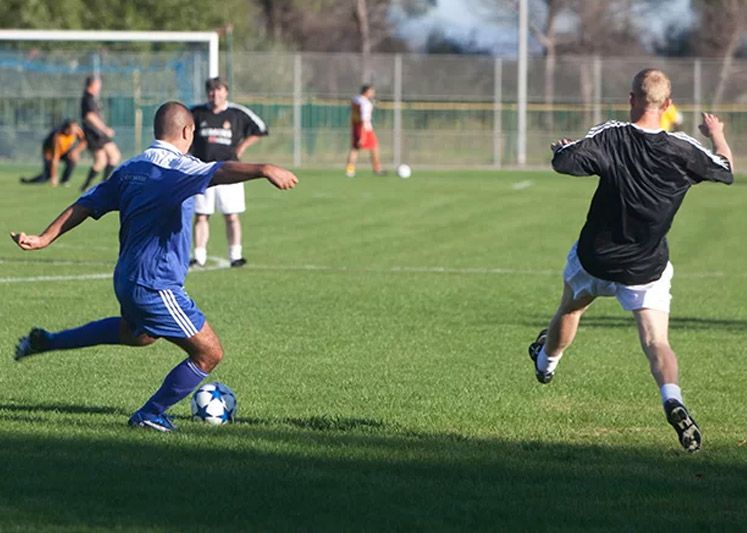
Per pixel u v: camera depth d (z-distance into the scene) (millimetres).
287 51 130500
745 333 28000
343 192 73375
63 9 108000
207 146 37938
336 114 103688
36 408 19031
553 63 106000
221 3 119625
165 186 16422
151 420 17469
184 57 91688
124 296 16812
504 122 105875
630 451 16750
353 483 14758
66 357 23609
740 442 17469
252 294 33000
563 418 18984
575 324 17953
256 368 22812
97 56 92062
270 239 48250
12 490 14188
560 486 14836
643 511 13875
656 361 16344
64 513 13297
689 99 107062
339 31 158750
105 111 91938
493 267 40344
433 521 13312
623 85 106062
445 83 105312
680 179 16453
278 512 13516
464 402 20016
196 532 12711
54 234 16891
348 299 32344
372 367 23109
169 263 16719
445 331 27453
